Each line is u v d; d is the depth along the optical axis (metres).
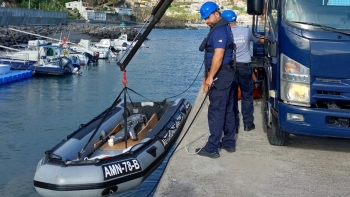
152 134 9.70
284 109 5.66
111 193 7.79
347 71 5.35
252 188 5.00
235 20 7.19
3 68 28.20
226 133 6.24
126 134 9.12
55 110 20.59
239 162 5.83
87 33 73.94
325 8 5.55
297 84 5.54
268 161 5.88
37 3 93.69
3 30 55.91
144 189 9.34
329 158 6.04
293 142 6.73
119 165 7.90
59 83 28.59
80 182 7.45
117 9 129.88
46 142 15.18
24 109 20.61
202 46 5.66
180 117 11.42
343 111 5.43
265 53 7.52
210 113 5.88
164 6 7.23
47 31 68.69
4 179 11.32
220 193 4.86
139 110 12.56
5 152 13.82
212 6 5.62
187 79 31.05
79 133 9.81
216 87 5.68
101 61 41.88
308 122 5.52
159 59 44.69
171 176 5.35
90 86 27.77
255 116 8.53
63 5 116.00
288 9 5.69
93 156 9.18
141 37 7.55
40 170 7.74
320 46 5.40
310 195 4.82
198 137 6.97
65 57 31.72
